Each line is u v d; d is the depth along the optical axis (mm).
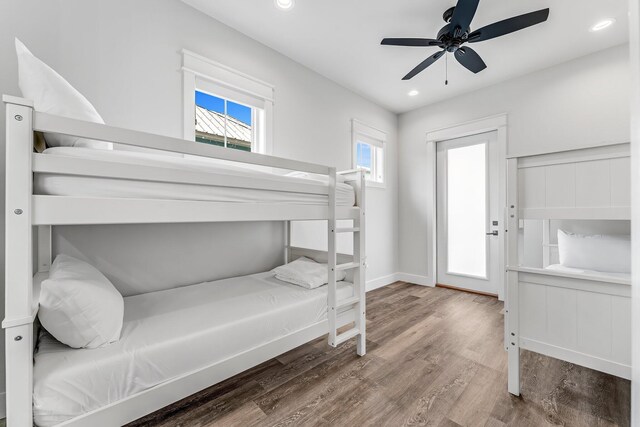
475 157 3600
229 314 1464
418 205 3998
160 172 1126
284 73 2717
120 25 1810
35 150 1129
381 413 1440
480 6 2084
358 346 2018
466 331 2414
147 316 1430
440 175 3898
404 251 4141
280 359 1972
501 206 3285
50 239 1541
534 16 1810
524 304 1566
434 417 1413
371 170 3902
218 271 2268
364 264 2037
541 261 2955
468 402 1521
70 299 1068
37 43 1550
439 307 3018
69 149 1037
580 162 1421
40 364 998
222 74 2258
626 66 2539
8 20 1480
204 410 1461
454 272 3748
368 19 2242
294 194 1619
